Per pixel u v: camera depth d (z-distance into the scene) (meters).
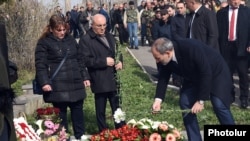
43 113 6.45
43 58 6.62
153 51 6.02
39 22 13.38
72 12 27.73
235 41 9.02
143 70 15.39
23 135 5.79
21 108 8.85
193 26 8.85
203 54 6.00
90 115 9.16
